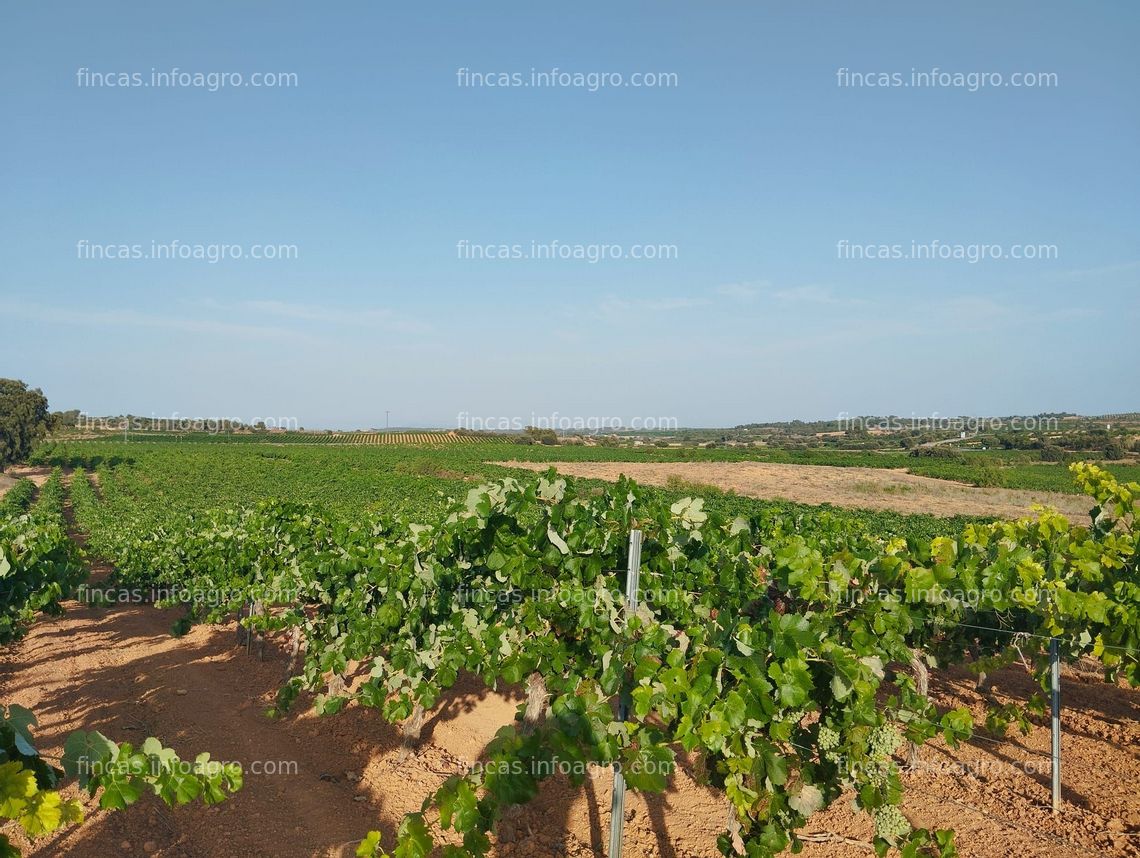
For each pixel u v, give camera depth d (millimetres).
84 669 10781
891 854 5102
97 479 57062
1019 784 6312
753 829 4117
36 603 10328
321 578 8773
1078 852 5207
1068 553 6531
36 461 70562
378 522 10133
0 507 26344
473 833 3537
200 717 8547
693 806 5984
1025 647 6430
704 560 5422
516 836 5625
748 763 3906
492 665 5938
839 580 4531
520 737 3850
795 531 8398
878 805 4055
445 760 7227
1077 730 7547
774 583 5430
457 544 6512
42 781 3188
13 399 61625
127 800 3160
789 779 4039
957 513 38250
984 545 7234
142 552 16266
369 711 8586
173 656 11648
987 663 6715
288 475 51625
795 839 4020
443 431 131250
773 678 3705
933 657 6926
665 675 3826
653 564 5230
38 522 13273
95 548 22500
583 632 5277
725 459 76125
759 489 50969
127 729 8141
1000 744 7188
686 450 86125
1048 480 53312
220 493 39531
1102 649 5945
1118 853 5191
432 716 8328
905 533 23828
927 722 4594
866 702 3910
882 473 61500
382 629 7113
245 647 12086
